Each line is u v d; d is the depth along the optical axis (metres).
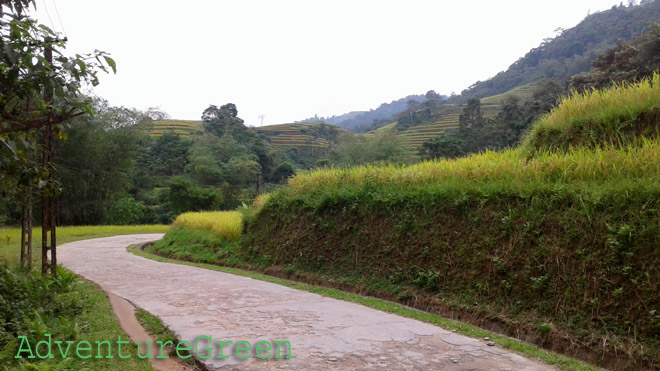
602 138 8.29
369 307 7.07
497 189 7.38
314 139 82.31
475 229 7.36
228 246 14.98
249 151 55.22
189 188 41.78
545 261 6.12
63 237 24.86
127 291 8.52
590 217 5.86
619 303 5.19
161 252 18.11
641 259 5.20
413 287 7.91
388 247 8.89
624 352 4.82
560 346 5.36
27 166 6.25
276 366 4.30
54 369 3.99
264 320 6.14
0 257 11.30
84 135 36.34
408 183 9.69
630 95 8.73
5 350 4.39
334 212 10.91
